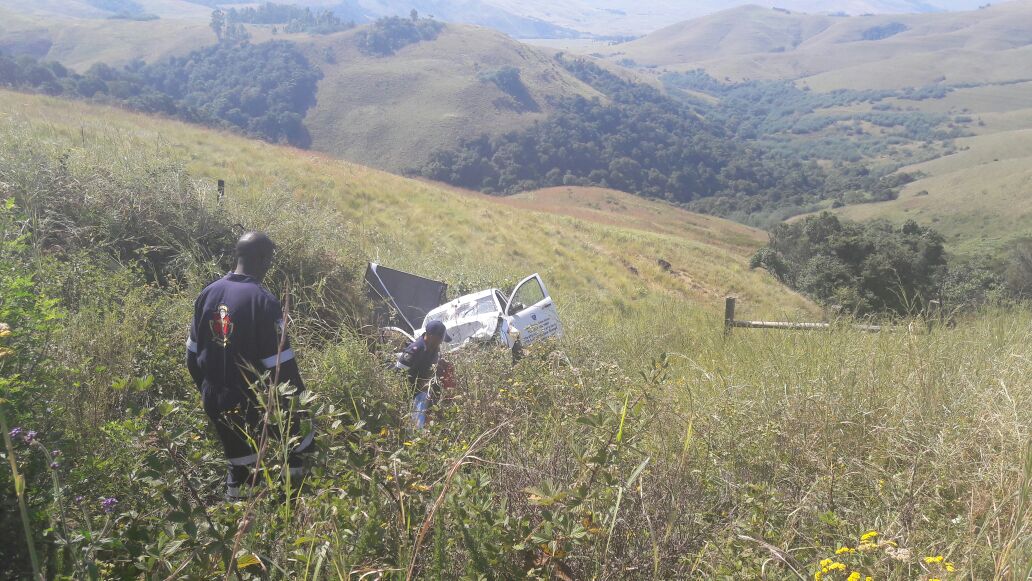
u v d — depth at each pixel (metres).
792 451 3.28
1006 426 3.09
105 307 4.34
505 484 2.58
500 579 2.17
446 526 2.27
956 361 4.48
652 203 168.00
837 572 2.17
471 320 7.75
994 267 39.50
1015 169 164.00
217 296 3.10
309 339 5.21
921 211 154.62
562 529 2.07
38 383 2.75
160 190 7.99
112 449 2.86
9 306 2.76
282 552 2.21
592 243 29.64
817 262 35.34
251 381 3.00
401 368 4.44
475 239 21.92
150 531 2.22
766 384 4.31
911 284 30.94
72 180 7.36
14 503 2.09
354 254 8.98
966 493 2.81
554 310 8.48
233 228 8.12
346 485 2.45
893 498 2.76
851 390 3.97
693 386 4.58
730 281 31.02
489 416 3.47
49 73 124.81
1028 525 2.30
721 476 2.99
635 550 2.37
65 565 2.06
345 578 1.95
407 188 28.56
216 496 3.09
